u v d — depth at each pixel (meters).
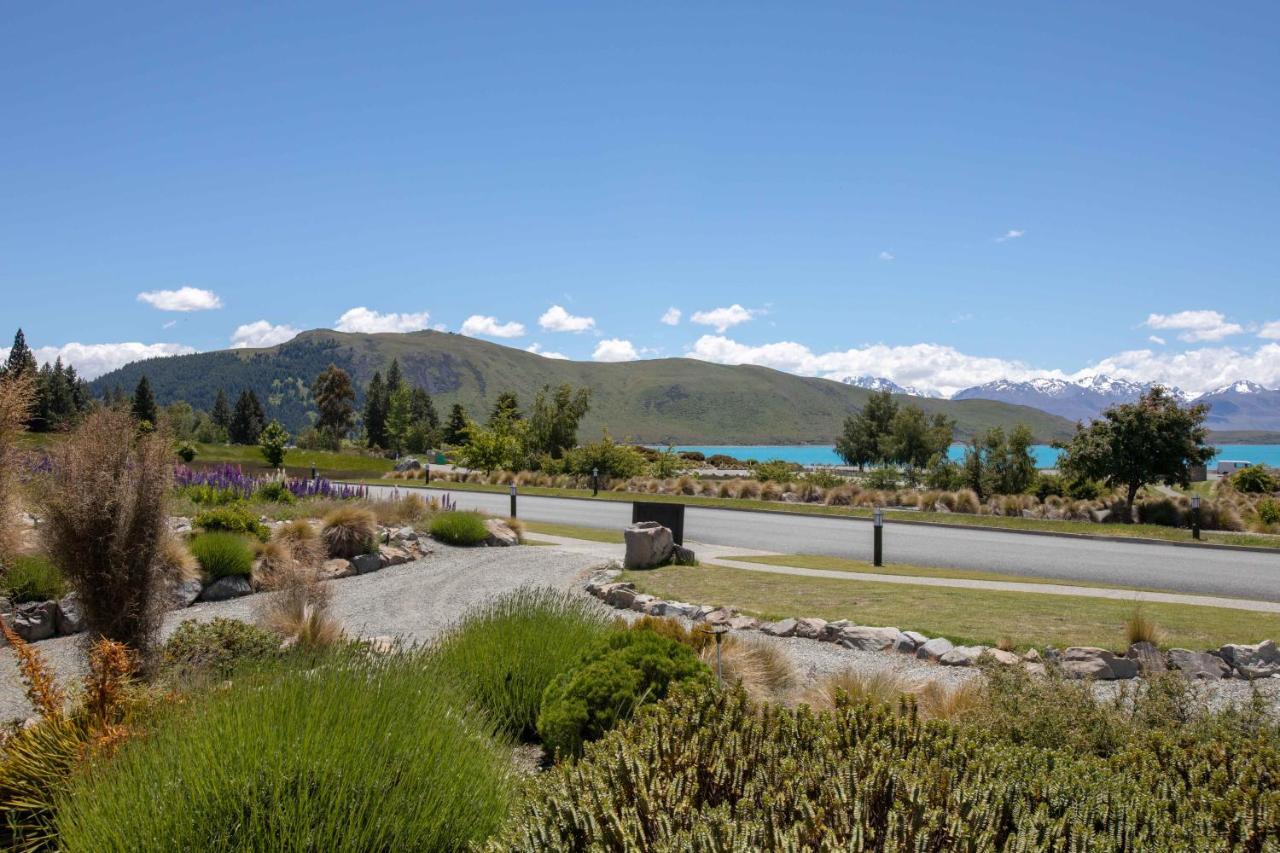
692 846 2.58
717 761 3.31
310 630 8.52
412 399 143.50
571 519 25.92
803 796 2.87
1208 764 3.71
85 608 7.28
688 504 30.27
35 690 5.11
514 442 46.28
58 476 7.36
